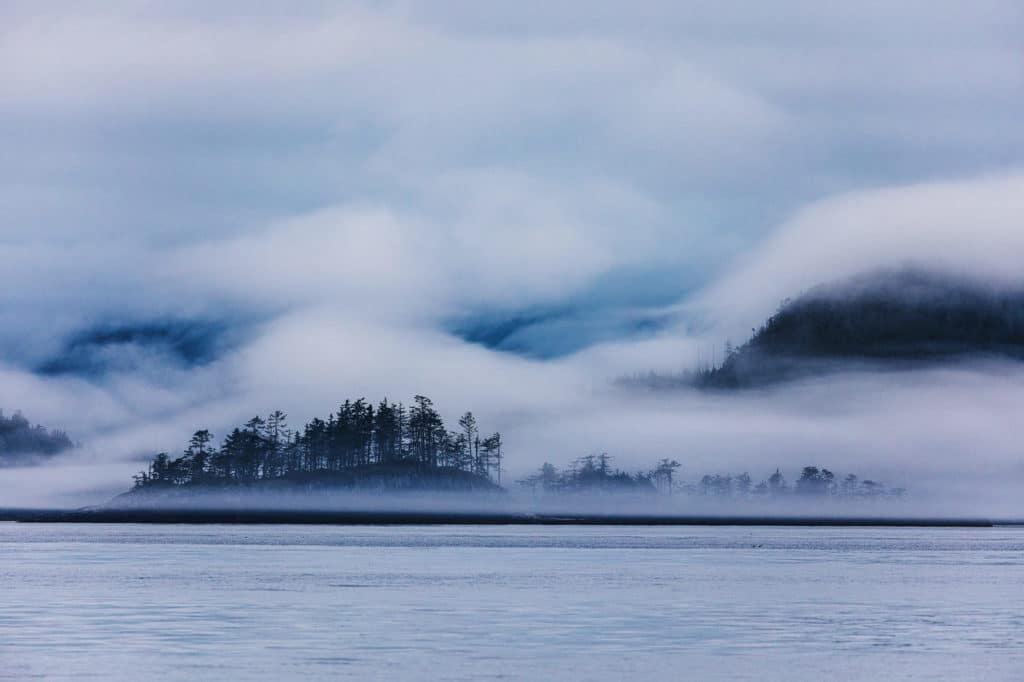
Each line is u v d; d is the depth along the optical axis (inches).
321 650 5403.5
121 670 4822.8
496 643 5664.4
